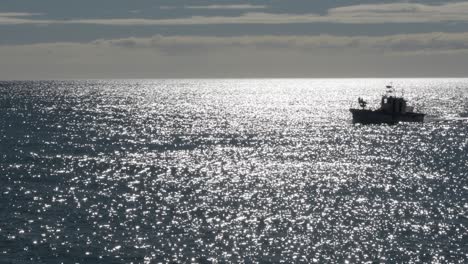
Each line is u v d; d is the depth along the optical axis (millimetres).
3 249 67500
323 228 76750
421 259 66062
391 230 76000
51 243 69750
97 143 158000
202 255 66562
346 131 195375
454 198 93750
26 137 166250
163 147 153750
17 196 91812
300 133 191750
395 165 127500
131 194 95000
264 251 68000
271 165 126438
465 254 67375
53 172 112750
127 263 64125
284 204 89188
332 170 120438
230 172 116812
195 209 85688
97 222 78312
